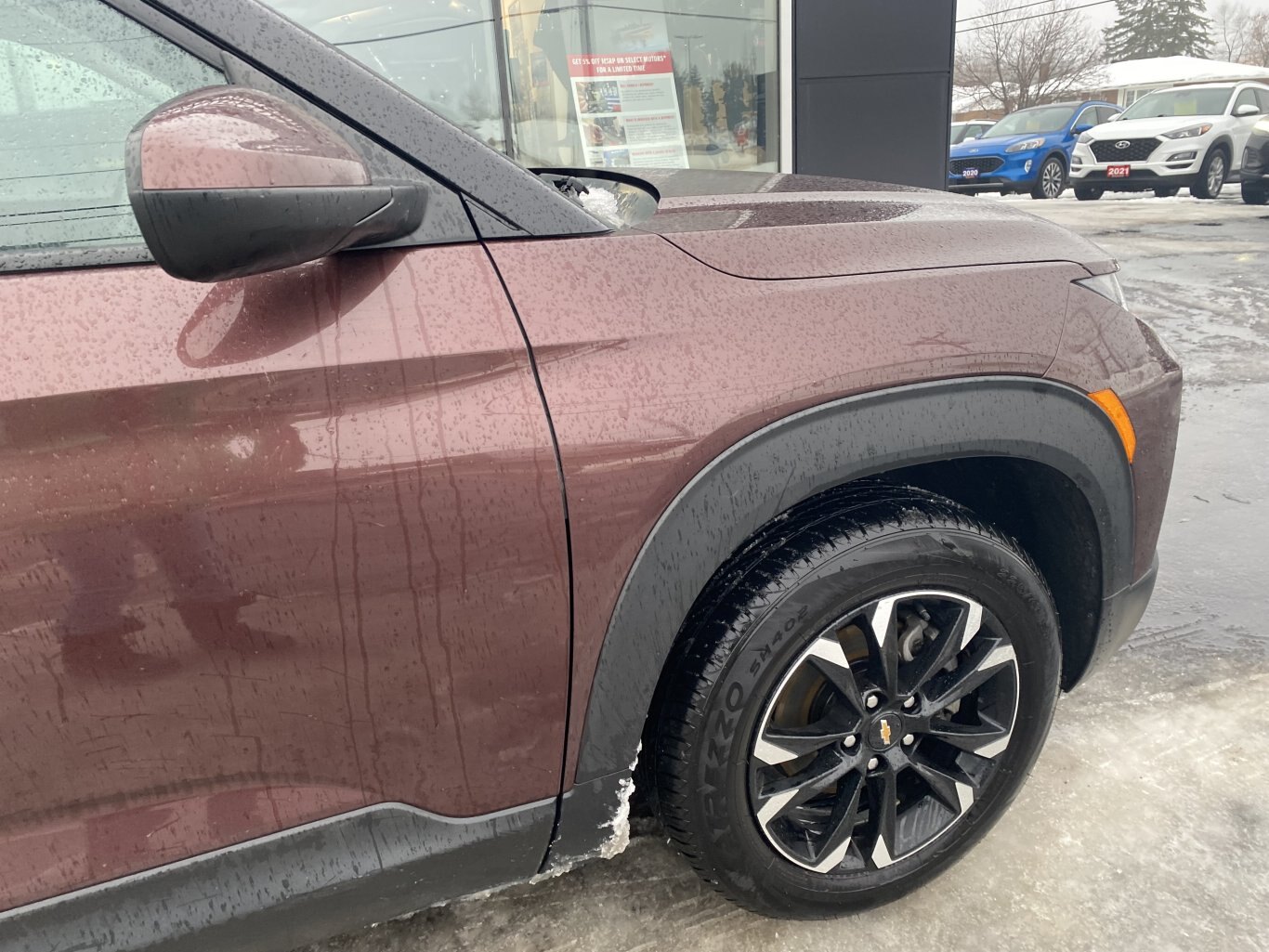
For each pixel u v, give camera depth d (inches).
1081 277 58.8
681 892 63.9
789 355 46.9
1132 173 465.7
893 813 57.0
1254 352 189.9
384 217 37.3
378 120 40.8
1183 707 81.9
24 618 35.7
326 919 44.9
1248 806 69.9
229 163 31.3
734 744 50.0
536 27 184.9
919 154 213.9
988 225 58.8
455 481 40.4
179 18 37.8
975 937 59.3
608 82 194.4
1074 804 70.5
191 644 38.4
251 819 42.1
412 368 39.7
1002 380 52.4
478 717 44.4
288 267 37.7
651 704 51.2
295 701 40.8
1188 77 1517.0
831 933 59.9
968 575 53.5
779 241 50.3
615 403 43.2
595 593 44.5
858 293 49.8
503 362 41.3
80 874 39.6
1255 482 128.6
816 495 52.8
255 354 37.7
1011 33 1488.7
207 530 37.4
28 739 37.1
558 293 43.3
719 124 205.5
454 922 61.7
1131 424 59.3
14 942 39.3
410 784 44.6
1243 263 281.0
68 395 35.3
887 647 52.9
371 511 39.4
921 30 203.8
